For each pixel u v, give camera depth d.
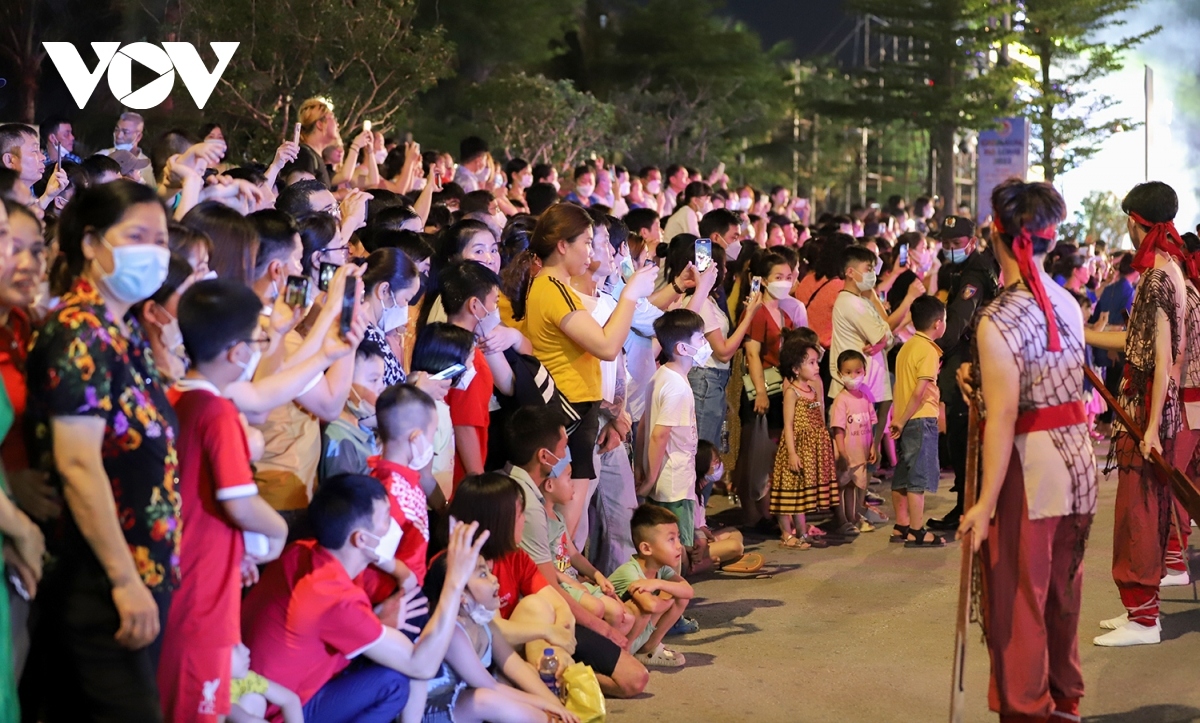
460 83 30.83
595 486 6.11
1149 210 6.12
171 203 5.31
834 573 7.42
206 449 3.51
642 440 6.86
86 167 6.46
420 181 10.11
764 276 8.55
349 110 17.84
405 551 4.38
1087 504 4.29
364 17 17.64
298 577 3.99
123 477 3.24
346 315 3.99
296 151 6.83
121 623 3.19
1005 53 35.06
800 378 8.07
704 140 38.69
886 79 36.22
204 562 3.52
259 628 3.97
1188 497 5.79
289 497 4.20
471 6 31.27
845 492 8.52
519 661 4.83
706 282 6.73
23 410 3.29
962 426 8.64
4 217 3.19
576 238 5.86
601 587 5.66
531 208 9.58
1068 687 4.44
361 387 4.58
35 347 3.18
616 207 11.98
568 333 5.73
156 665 3.40
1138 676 5.53
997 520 4.27
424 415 4.39
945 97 34.75
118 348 3.23
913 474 8.16
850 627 6.27
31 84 15.79
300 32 16.97
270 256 4.32
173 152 7.55
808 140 44.78
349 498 3.98
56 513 3.22
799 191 45.28
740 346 8.60
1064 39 34.31
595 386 5.89
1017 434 4.26
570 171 22.84
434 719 4.39
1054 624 4.41
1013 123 23.25
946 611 6.56
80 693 3.25
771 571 7.44
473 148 10.90
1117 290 12.43
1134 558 5.99
